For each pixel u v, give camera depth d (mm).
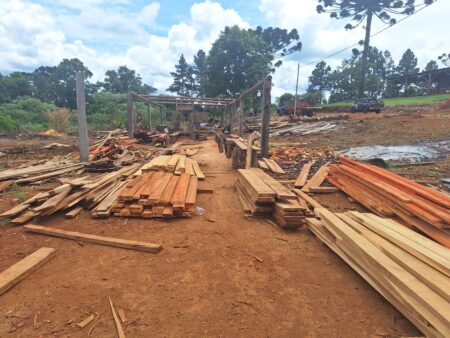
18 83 53906
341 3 40688
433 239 3682
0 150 12273
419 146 10383
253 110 41031
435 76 44219
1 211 4977
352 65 61188
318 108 36844
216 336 2291
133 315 2496
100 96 38500
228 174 8531
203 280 3045
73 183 5348
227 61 37062
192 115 22188
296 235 4227
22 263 3154
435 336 2088
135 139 15719
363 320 2482
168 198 4820
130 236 4047
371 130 15586
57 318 2443
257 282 3029
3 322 2385
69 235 3924
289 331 2357
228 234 4215
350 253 3281
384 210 4617
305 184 6758
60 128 23344
